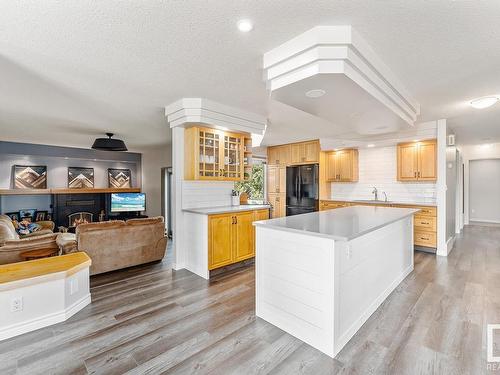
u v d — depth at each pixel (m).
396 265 3.12
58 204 6.52
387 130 4.03
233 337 2.10
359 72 2.08
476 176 8.19
